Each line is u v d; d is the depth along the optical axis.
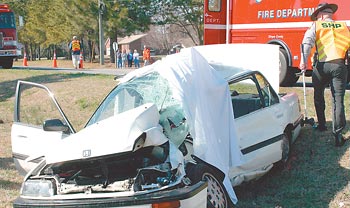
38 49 70.94
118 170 4.86
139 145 4.57
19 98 6.54
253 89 6.56
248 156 6.03
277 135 6.60
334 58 7.08
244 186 6.61
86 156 4.53
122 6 39.16
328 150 7.19
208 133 5.28
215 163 5.24
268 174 6.94
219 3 13.44
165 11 42.47
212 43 13.40
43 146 5.77
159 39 70.06
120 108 6.08
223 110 5.63
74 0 38.03
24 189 4.69
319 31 7.27
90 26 39.00
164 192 4.38
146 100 5.87
